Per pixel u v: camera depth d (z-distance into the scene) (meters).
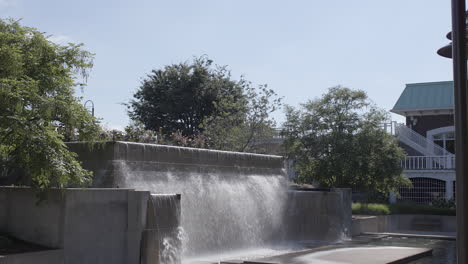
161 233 12.97
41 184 11.48
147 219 12.76
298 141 27.92
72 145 15.12
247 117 33.00
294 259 14.56
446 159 34.97
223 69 47.12
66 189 10.93
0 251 10.15
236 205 18.03
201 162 17.39
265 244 19.14
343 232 22.34
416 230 28.67
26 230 11.34
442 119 38.66
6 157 12.45
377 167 26.14
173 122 45.50
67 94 11.62
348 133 26.86
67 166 10.83
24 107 10.44
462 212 6.96
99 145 14.01
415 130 39.53
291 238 20.66
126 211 12.25
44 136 10.47
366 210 27.78
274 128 33.06
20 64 10.40
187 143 25.28
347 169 25.69
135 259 12.37
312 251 16.39
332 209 22.06
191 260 15.15
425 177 35.38
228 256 16.69
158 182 15.41
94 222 11.46
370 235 24.20
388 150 26.64
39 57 11.34
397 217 28.98
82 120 11.51
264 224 19.31
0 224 11.77
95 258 11.44
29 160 10.38
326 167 26.28
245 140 32.50
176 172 16.25
